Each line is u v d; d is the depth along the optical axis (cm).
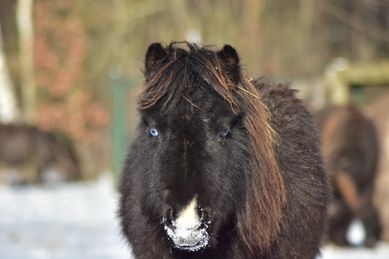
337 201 1608
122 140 2580
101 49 3841
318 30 3991
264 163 703
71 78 3772
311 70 3806
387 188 1736
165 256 726
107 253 1414
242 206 699
